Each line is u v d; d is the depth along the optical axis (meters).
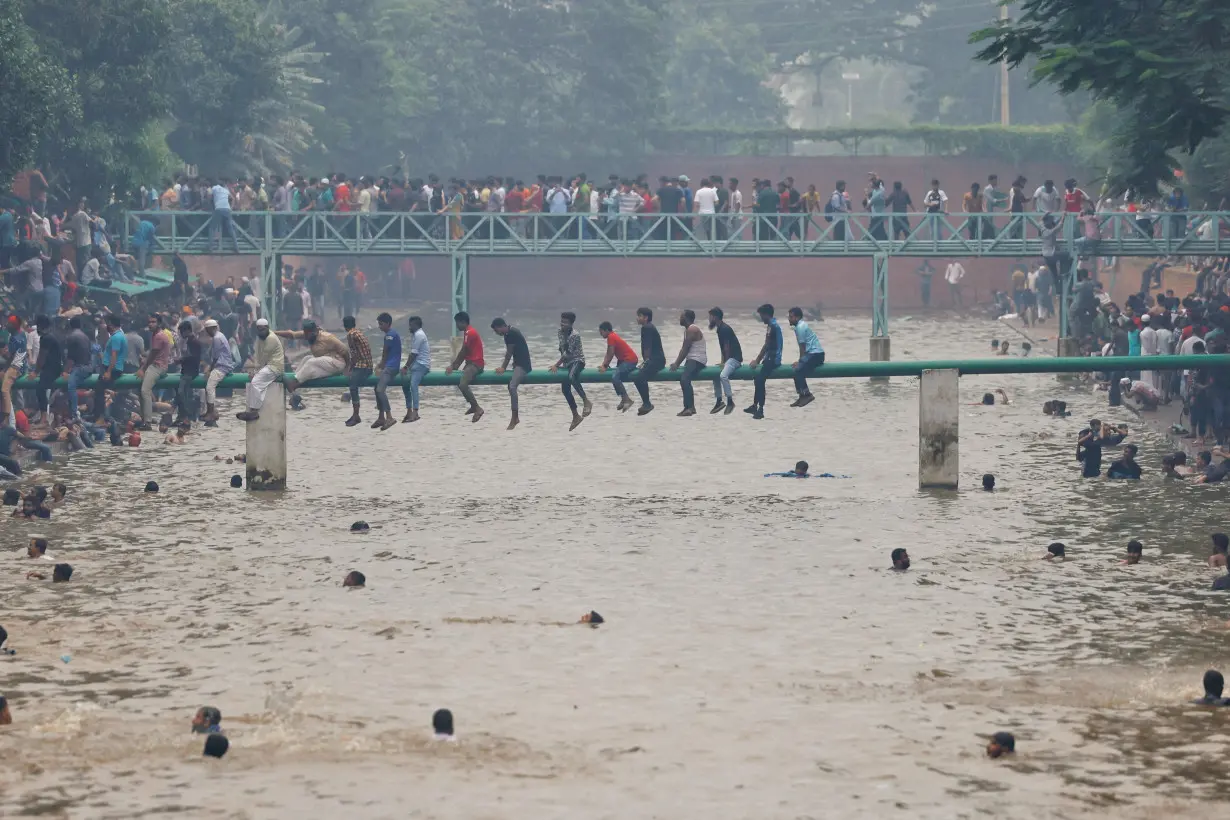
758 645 72.38
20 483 111.50
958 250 188.62
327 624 75.75
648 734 60.28
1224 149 177.00
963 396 165.75
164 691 65.31
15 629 74.44
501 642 72.75
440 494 110.25
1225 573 85.62
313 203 190.12
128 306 154.88
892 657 70.44
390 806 52.94
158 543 93.31
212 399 115.38
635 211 190.50
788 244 188.62
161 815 52.22
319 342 111.25
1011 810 52.91
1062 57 98.50
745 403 161.75
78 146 176.00
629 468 121.81
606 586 83.44
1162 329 147.75
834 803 53.47
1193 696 64.75
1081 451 117.44
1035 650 71.50
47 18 175.75
